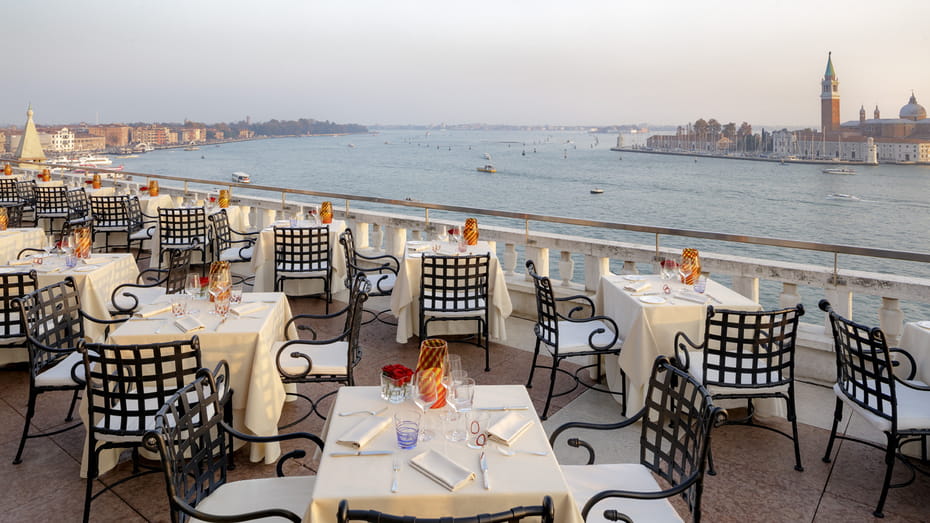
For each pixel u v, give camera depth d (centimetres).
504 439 258
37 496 363
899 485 352
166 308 449
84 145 11925
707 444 242
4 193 1419
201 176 16450
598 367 556
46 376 402
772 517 345
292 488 275
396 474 231
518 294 772
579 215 9431
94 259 633
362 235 1004
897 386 402
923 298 519
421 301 593
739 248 6769
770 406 472
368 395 310
